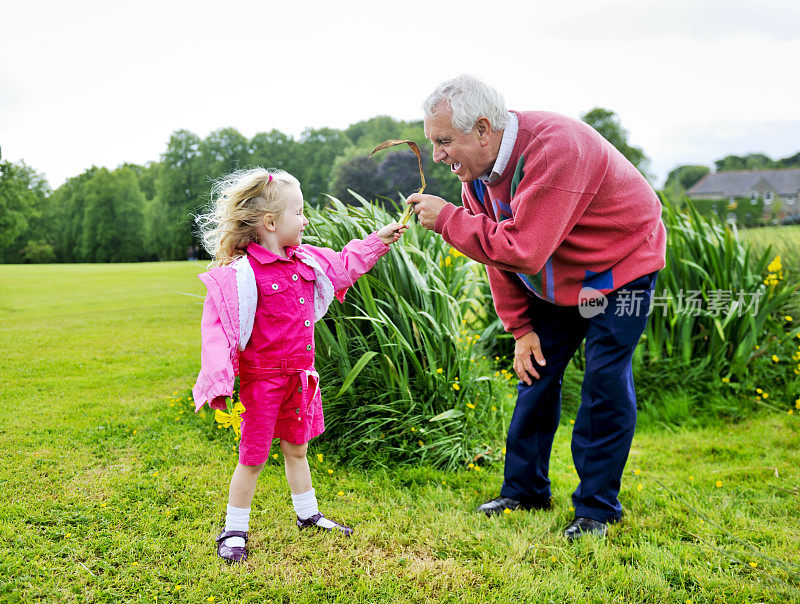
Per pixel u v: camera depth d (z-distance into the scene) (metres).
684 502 2.41
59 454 2.91
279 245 2.09
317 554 2.07
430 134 2.04
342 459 2.90
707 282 3.93
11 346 5.78
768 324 4.04
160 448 3.02
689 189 56.03
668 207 4.27
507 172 2.04
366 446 2.89
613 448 2.19
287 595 1.85
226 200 2.04
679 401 3.66
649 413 3.66
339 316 2.90
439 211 2.08
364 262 2.23
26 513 2.28
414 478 2.71
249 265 2.01
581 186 1.93
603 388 2.14
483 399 3.26
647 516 2.39
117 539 2.12
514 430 2.43
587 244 2.06
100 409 3.63
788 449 3.12
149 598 1.81
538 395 2.37
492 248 1.99
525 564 2.02
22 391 4.05
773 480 2.73
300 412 2.11
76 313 8.72
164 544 2.10
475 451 2.98
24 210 49.47
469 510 2.46
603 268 2.10
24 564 1.95
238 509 2.08
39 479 2.60
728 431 3.43
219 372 1.90
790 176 53.97
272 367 2.03
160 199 54.16
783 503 2.49
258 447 2.04
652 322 3.93
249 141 47.72
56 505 2.35
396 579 1.93
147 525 2.22
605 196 2.02
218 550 2.06
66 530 2.18
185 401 3.79
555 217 1.92
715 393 3.74
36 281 15.46
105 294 11.99
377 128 35.44
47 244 56.66
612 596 1.86
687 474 2.83
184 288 13.11
